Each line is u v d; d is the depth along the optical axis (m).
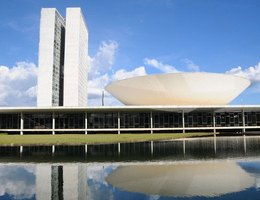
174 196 8.31
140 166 13.02
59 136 33.34
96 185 9.65
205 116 48.28
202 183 9.72
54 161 14.77
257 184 9.52
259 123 48.59
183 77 46.88
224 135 40.12
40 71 77.00
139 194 8.53
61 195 8.51
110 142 26.47
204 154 17.06
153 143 25.89
